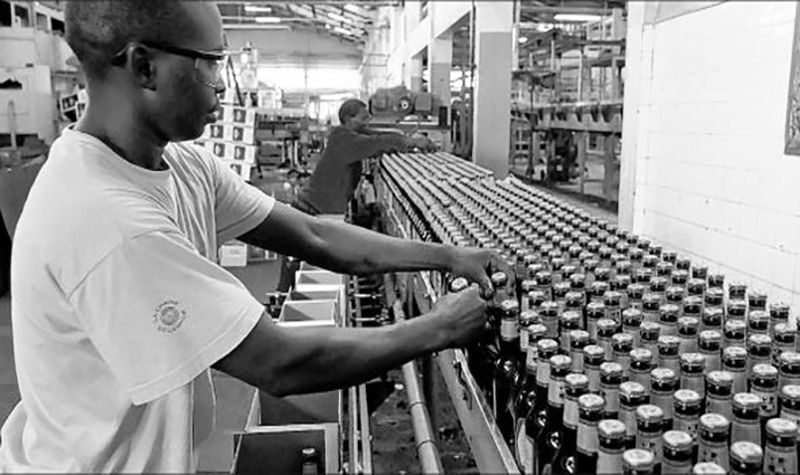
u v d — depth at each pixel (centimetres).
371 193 530
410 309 252
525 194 252
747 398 88
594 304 126
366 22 1886
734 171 274
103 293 94
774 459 81
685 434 79
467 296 113
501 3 488
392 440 306
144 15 98
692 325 114
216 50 105
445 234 189
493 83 492
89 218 95
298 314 191
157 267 95
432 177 312
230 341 97
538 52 930
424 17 910
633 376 100
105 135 106
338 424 152
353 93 1933
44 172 101
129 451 106
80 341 100
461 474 273
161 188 111
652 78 341
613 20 763
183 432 107
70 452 101
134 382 95
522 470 110
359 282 312
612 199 681
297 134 852
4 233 407
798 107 233
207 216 137
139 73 101
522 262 154
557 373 102
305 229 158
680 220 319
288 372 99
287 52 2325
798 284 236
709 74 292
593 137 954
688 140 310
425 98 557
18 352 104
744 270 269
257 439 132
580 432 89
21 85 592
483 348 131
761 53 256
